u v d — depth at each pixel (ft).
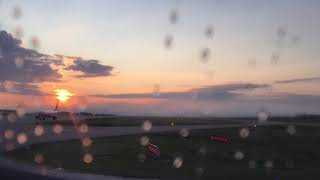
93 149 106.93
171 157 104.53
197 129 158.51
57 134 142.61
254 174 81.76
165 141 128.98
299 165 105.91
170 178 73.20
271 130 159.94
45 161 84.89
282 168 98.37
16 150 100.17
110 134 142.61
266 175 80.94
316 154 122.21
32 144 111.45
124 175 73.41
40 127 179.42
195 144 126.62
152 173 77.15
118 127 183.11
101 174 72.90
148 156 101.14
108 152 103.45
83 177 68.49
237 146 127.54
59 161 85.81
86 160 89.30
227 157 111.14
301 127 169.78
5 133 145.07
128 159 95.66
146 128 171.22
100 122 209.56
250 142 135.23
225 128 163.22
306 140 141.90
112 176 71.61
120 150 106.83
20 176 65.05
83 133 147.54
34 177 64.80
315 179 78.07
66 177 67.21
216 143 130.93
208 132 148.77
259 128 165.07
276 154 119.34
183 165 92.43
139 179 70.54
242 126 174.29
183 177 74.95
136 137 134.10
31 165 78.23
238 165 99.91
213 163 100.22
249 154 118.01
